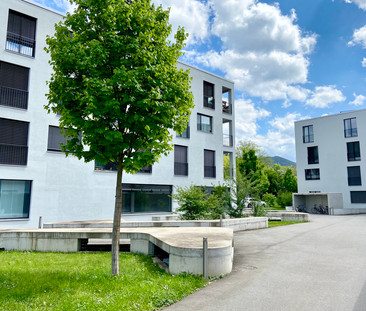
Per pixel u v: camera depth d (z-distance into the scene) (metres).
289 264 7.47
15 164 14.64
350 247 9.90
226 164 48.28
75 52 5.75
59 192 15.84
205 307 4.55
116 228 6.29
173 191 21.09
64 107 5.96
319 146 36.38
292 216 22.47
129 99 5.69
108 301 4.61
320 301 4.76
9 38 15.14
